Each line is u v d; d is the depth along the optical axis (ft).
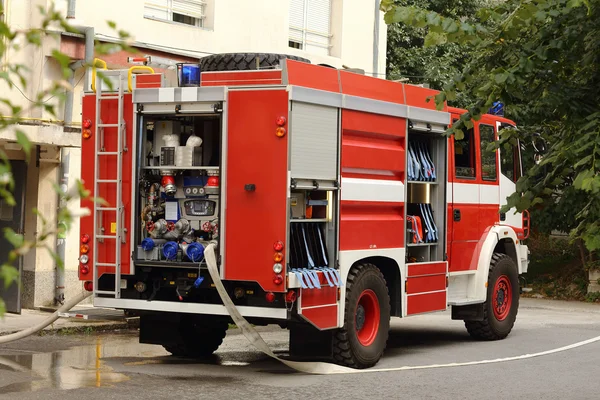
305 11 71.61
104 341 42.83
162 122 34.91
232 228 32.89
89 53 49.93
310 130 33.47
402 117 39.09
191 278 33.91
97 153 34.88
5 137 43.65
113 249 34.71
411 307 39.91
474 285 46.03
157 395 29.35
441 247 42.80
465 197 45.11
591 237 20.57
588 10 19.99
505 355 42.34
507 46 22.06
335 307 34.71
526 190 22.02
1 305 9.43
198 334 38.27
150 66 36.52
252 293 33.09
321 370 35.17
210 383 32.09
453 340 47.83
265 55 35.53
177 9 60.34
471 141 46.09
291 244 33.17
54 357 37.17
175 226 34.17
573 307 70.38
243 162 32.83
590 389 33.65
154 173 34.42
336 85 35.04
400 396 30.86
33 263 50.67
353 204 35.94
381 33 78.79
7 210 51.19
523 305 70.74
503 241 49.96
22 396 28.48
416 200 42.01
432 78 85.61
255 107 32.71
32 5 48.01
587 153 20.79
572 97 21.83
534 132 24.14
